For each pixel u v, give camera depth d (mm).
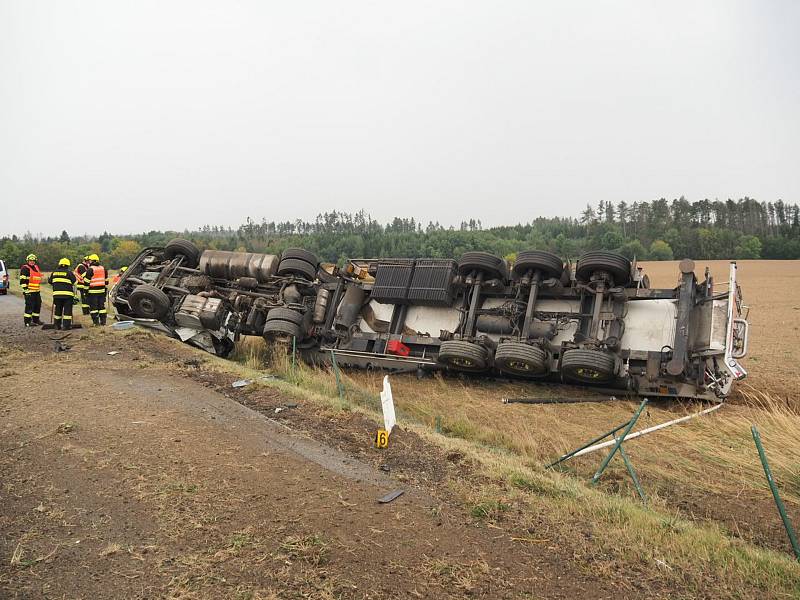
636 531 4828
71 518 4320
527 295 11008
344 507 4879
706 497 6188
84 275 15930
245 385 9031
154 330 13086
